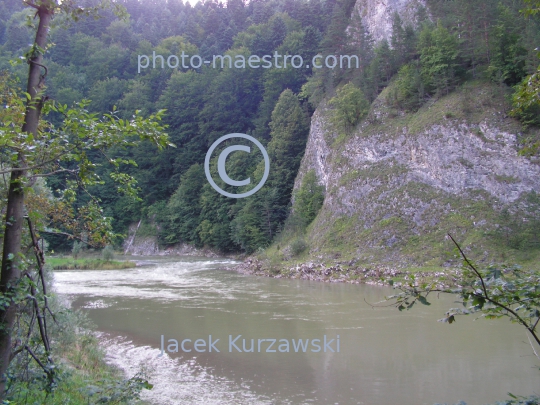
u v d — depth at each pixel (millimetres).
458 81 43781
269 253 49312
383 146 44531
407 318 20250
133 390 6758
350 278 34750
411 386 11984
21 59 5859
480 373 12906
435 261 34531
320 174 53031
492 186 36875
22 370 6562
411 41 51156
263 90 72438
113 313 22016
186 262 53875
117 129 5434
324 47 59438
